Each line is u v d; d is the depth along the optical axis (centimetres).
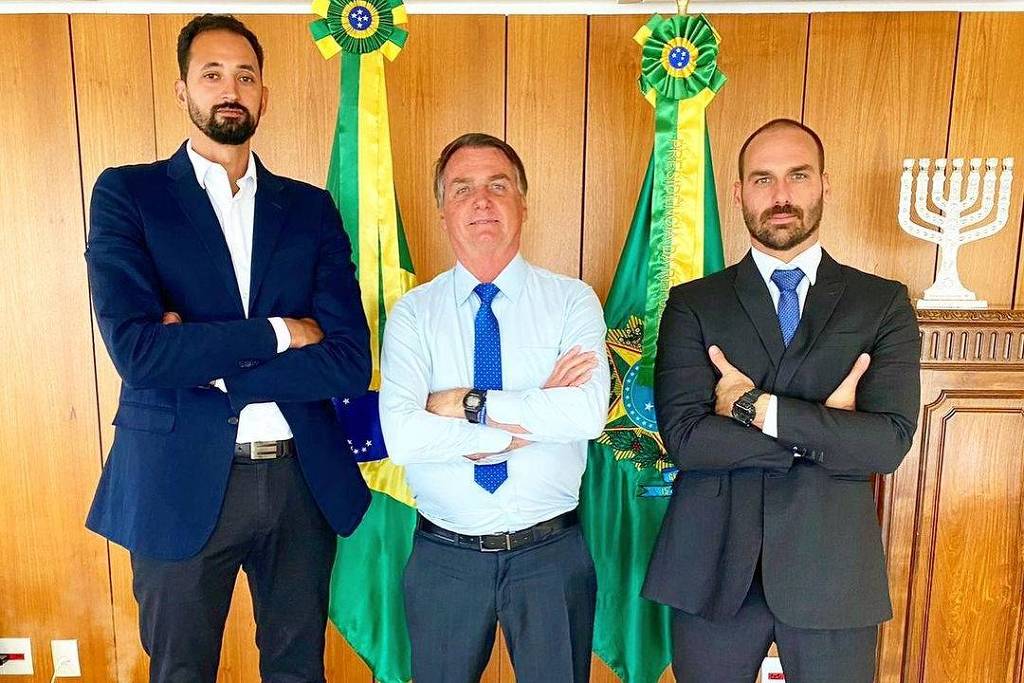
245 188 160
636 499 201
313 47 208
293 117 210
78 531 224
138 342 141
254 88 155
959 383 184
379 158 191
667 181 189
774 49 207
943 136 209
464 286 168
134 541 150
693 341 161
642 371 195
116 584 226
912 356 155
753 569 153
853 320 157
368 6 182
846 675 152
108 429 220
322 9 182
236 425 152
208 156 157
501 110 211
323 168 212
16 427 220
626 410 198
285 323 153
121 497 154
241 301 156
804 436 147
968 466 187
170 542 149
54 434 220
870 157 210
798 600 149
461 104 211
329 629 230
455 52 209
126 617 227
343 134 190
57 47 206
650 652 205
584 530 204
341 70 188
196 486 151
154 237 150
